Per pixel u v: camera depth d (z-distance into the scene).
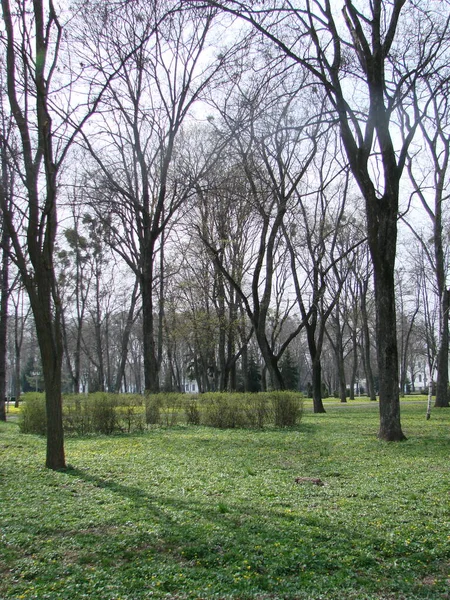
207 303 36.44
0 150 12.02
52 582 4.66
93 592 4.43
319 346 28.86
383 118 13.45
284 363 63.16
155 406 18.42
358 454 11.43
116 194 21.73
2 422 23.70
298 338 82.12
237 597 4.32
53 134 10.38
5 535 5.87
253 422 17.80
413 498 7.30
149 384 20.78
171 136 19.81
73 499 7.50
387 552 5.27
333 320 50.41
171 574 4.76
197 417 18.89
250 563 4.99
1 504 7.23
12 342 73.00
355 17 13.06
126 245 28.09
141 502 7.23
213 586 4.51
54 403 10.10
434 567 4.93
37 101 9.93
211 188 21.00
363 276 45.97
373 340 64.44
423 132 24.75
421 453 11.40
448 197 24.66
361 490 7.83
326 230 29.69
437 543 5.47
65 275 40.72
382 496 7.45
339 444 13.05
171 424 18.64
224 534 5.78
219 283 34.06
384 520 6.24
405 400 43.78
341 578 4.65
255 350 60.31
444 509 6.68
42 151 10.26
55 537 5.85
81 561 5.16
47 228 10.18
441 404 30.00
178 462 10.62
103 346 70.81
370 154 14.10
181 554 5.26
